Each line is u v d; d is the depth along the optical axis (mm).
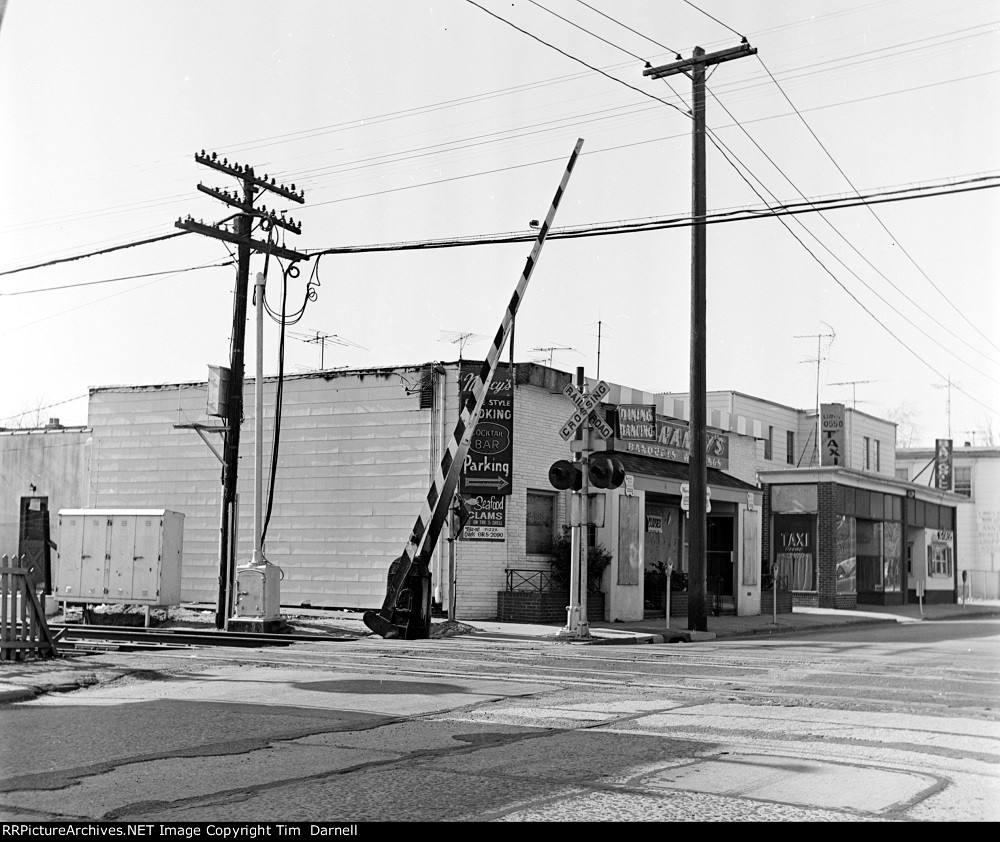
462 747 7566
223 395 20859
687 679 12242
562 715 9148
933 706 9906
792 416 49000
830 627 27672
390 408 25234
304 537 25922
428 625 15984
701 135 23594
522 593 23828
